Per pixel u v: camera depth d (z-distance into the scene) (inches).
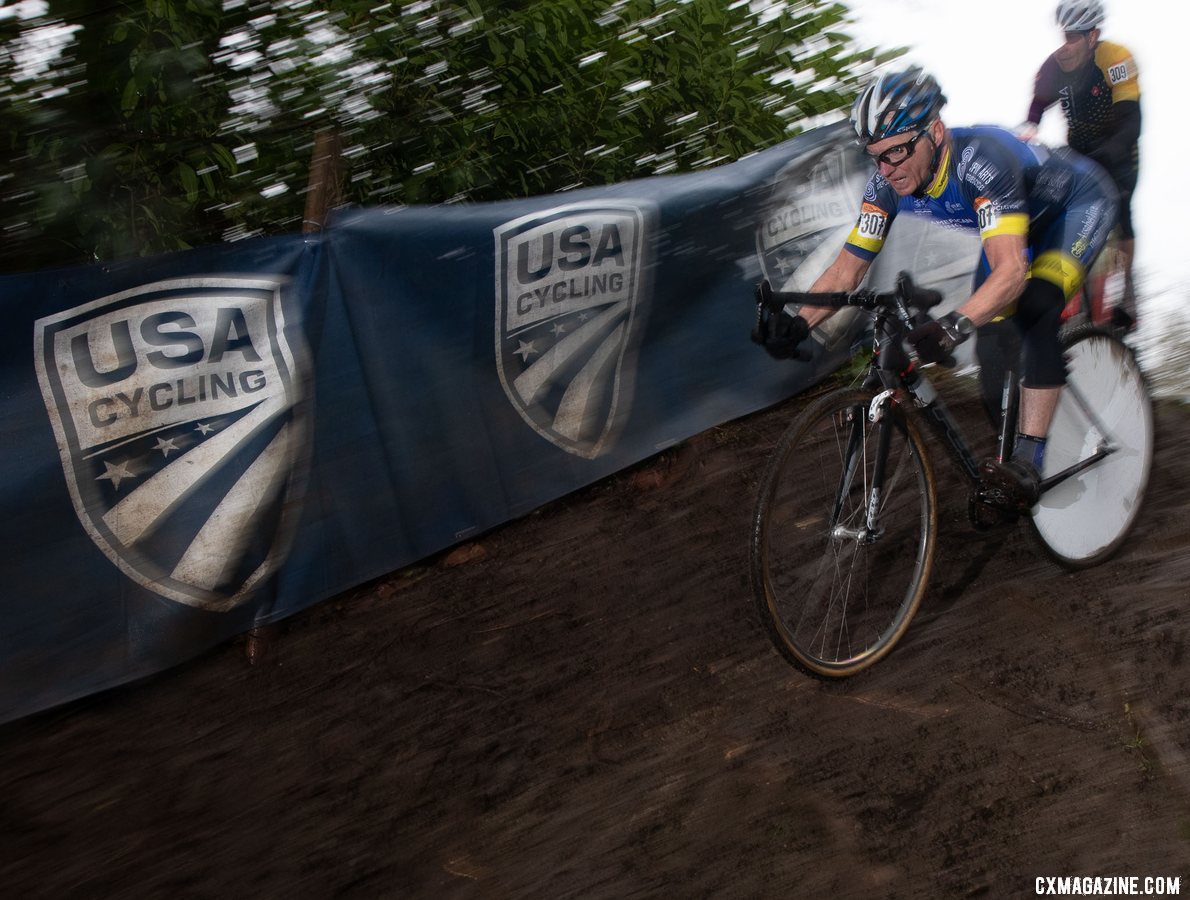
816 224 157.9
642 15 188.9
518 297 125.3
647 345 141.2
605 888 73.6
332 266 111.3
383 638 113.2
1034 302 98.8
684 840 77.5
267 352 107.8
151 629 104.3
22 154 136.5
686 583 117.8
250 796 89.0
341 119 158.1
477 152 169.0
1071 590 105.2
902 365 93.4
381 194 162.4
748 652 102.5
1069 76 154.5
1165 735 81.8
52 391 95.7
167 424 102.5
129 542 101.9
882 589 105.3
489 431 126.4
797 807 79.4
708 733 90.5
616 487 141.6
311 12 155.8
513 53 171.2
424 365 119.4
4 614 95.7
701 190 141.9
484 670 105.5
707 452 147.4
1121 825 73.1
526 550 128.6
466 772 89.7
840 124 158.2
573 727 94.2
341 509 116.0
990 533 117.9
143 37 138.3
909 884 70.3
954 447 100.0
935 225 166.2
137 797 89.7
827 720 90.2
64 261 142.3
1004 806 76.6
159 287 100.3
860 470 95.0
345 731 97.5
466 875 76.9
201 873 79.7
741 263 149.0
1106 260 153.5
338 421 114.3
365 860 79.7
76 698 100.2
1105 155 150.6
